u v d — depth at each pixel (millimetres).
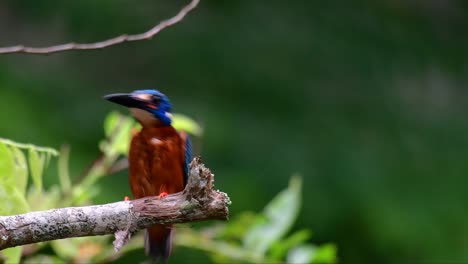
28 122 12688
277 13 16312
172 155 6484
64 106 13922
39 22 15391
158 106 6711
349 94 15867
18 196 5270
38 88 13836
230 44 15695
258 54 15766
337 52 16328
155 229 6258
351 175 14523
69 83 14430
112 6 15195
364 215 13953
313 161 14453
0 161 5258
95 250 7297
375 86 16359
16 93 13336
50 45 15391
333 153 14820
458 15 18422
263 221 7164
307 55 16047
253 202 13312
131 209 4656
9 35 15539
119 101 6723
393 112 16156
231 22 15945
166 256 6312
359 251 13820
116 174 11812
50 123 13219
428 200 14453
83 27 15242
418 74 16938
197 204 4621
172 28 15633
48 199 7000
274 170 14148
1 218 4566
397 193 14625
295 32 16156
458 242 13922
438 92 17141
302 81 15758
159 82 15242
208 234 7258
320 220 13789
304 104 15477
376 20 17000
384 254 13727
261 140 14422
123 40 5711
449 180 15086
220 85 15312
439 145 16094
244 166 14016
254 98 15305
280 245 7148
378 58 16641
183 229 7156
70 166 12070
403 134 15766
